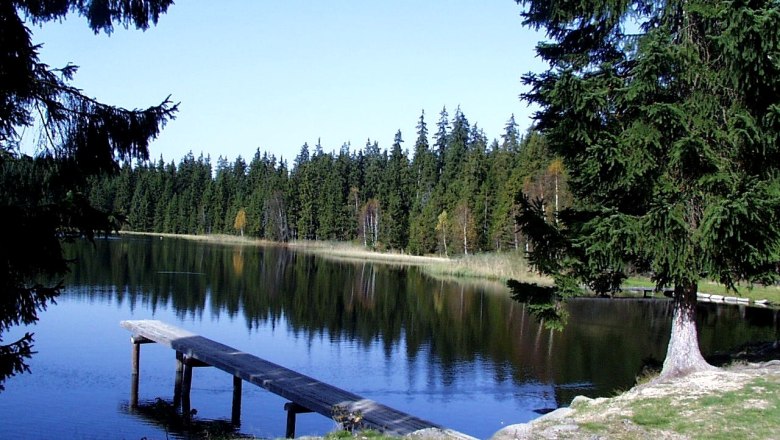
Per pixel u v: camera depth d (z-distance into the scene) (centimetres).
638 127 941
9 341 1994
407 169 7888
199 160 10356
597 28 1077
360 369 1816
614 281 1206
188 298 3072
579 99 952
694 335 1058
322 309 2931
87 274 3847
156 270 4253
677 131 948
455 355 2019
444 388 1623
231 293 3312
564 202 4472
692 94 964
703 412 801
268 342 2158
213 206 9619
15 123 615
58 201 613
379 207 7750
